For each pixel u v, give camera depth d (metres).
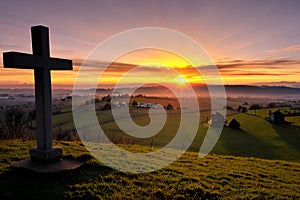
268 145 31.05
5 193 5.26
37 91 6.72
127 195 5.67
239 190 6.59
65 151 8.88
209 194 5.98
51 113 6.93
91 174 6.61
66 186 5.75
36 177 5.98
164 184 6.42
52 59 6.98
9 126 14.30
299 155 25.80
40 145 6.80
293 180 8.48
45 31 6.78
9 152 8.33
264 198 6.11
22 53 6.16
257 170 9.56
